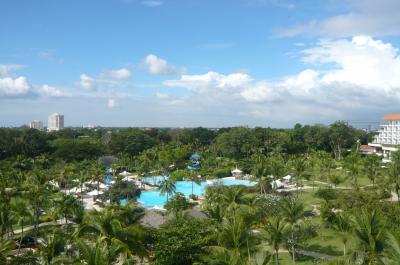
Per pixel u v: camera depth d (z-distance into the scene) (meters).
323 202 69.56
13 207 58.12
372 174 100.44
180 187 121.25
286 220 50.59
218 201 68.88
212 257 35.66
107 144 190.88
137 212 49.44
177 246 41.41
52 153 164.88
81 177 104.88
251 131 187.25
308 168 129.50
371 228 36.28
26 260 38.06
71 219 62.78
